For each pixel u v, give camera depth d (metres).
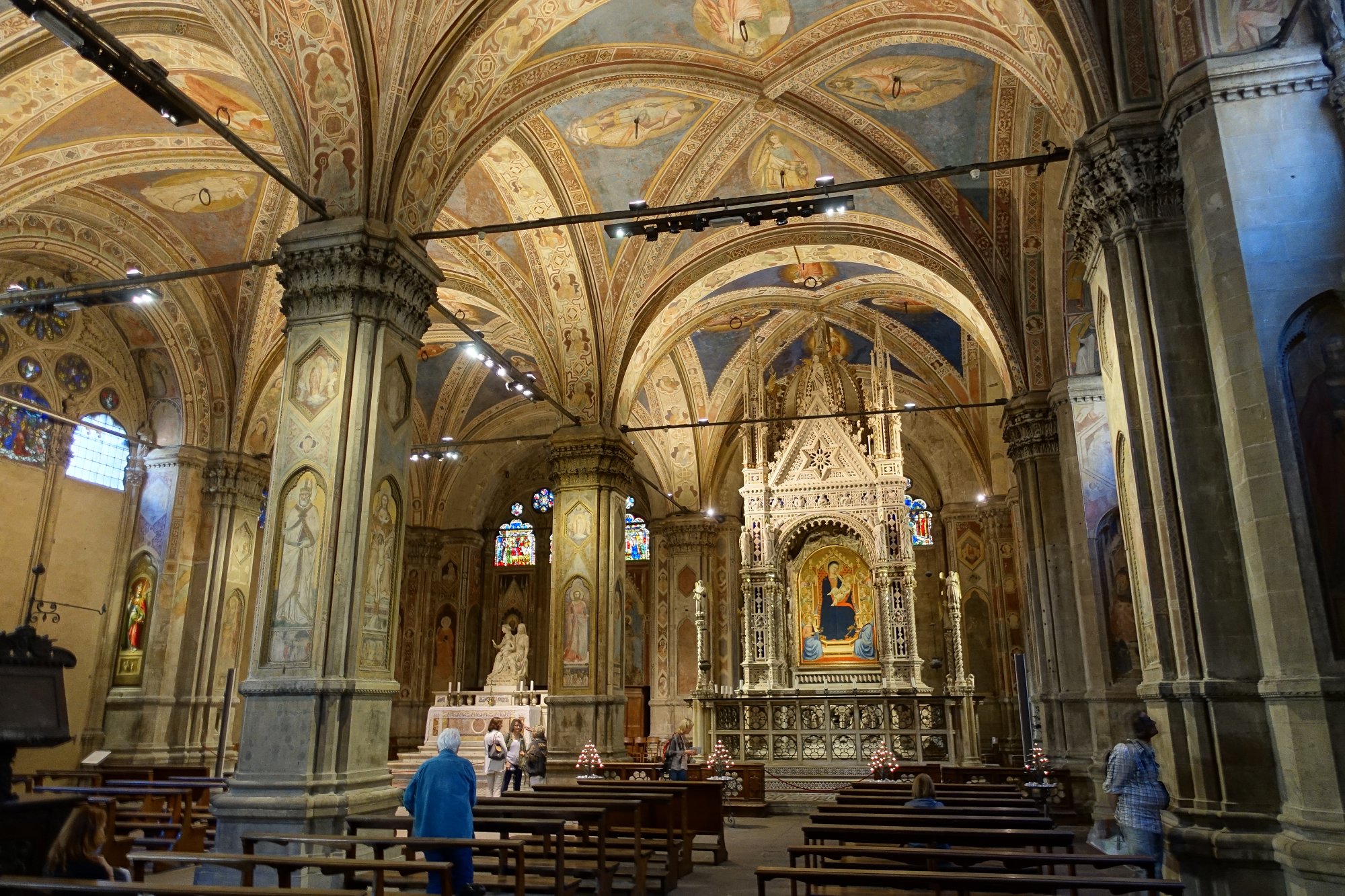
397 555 12.23
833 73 16.36
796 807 20.55
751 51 15.70
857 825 9.62
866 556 26.70
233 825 10.28
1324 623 7.92
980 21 13.02
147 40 13.91
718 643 31.09
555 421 33.12
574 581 20.30
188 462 21.78
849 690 26.31
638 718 33.81
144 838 12.53
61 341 21.09
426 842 7.85
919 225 19.72
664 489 31.67
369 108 12.27
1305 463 8.30
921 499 33.47
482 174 18.20
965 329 21.98
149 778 18.75
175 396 22.23
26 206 16.77
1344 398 8.34
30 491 20.16
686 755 18.09
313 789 10.34
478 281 21.14
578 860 10.70
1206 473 9.06
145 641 21.02
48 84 14.74
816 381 28.00
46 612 20.11
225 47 13.83
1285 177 8.86
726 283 23.00
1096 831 14.27
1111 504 16.19
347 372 11.83
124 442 22.22
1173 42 9.58
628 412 22.14
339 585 11.19
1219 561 8.84
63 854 6.13
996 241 18.36
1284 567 8.15
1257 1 9.27
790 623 28.86
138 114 16.06
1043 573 17.44
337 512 11.37
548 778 19.28
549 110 16.94
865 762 22.92
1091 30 10.39
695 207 12.59
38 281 20.56
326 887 9.88
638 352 21.95
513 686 29.64
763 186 19.77
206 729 21.08
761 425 27.94
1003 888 6.12
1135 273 9.76
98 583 21.33
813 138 17.81
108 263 19.84
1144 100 10.05
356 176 12.33
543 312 20.64
